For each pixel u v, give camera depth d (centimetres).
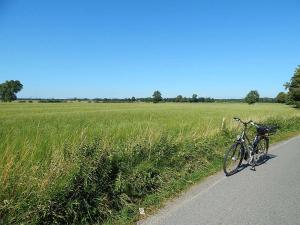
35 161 636
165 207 632
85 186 552
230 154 915
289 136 1978
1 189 491
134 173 688
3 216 465
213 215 592
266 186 787
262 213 605
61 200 519
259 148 1072
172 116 3216
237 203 658
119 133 1109
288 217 587
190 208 627
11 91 14838
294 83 8775
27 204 484
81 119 2680
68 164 582
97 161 613
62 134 1013
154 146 843
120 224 551
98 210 564
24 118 2859
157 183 730
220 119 2473
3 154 624
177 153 901
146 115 3444
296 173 936
